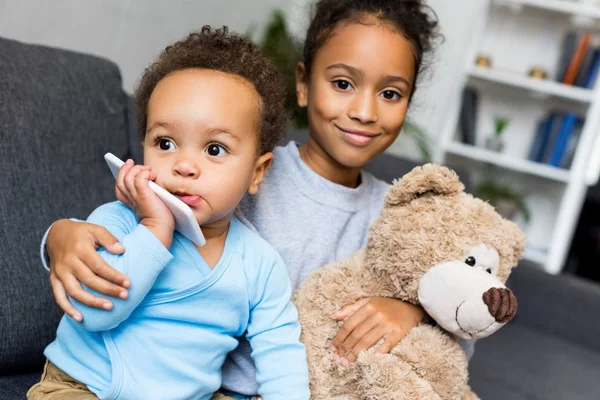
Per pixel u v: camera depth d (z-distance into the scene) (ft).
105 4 5.63
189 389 2.60
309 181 3.58
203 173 2.49
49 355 2.63
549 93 9.34
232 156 2.57
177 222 2.45
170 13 6.77
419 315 2.99
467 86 10.02
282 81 3.03
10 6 4.55
